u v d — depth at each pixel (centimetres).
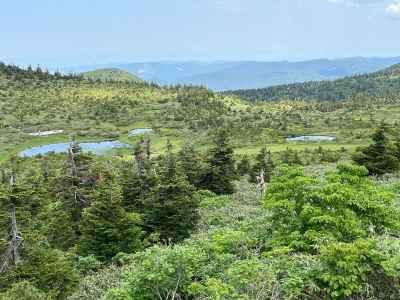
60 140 17812
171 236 2698
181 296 1247
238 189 4703
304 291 1120
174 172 2927
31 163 11006
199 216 2936
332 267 1103
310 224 1478
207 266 1316
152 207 2803
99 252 2367
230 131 17125
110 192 2502
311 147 13225
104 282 1756
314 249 1364
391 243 1211
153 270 1197
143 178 3152
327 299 1093
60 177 3031
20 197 1870
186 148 4512
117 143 17438
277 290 1098
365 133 15275
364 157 4056
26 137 17738
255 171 5725
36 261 1872
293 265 1192
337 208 1488
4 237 1894
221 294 1047
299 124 18738
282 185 1627
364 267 1081
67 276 1873
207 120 19950
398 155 4269
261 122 19100
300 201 1562
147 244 2494
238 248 1438
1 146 16075
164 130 19150
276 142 15025
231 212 3170
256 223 1755
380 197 1675
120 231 2389
